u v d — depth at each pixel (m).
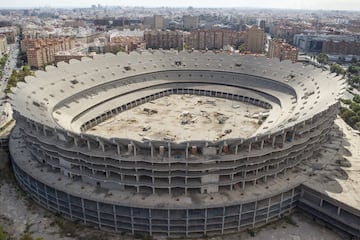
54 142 99.75
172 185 92.06
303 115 113.56
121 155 92.56
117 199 90.31
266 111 172.88
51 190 97.12
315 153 116.50
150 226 90.50
